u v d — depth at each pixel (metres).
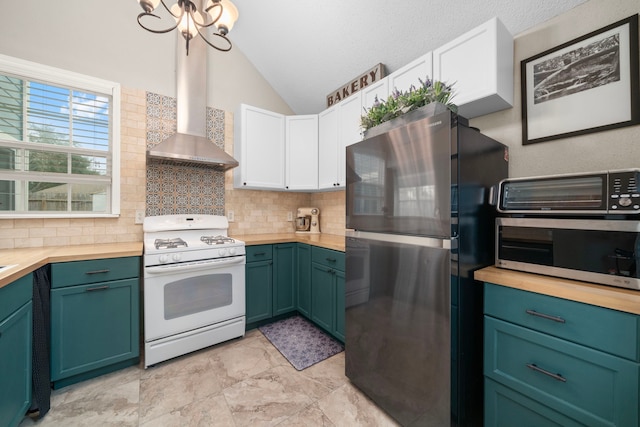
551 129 1.46
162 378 1.70
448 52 1.60
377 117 1.52
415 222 1.21
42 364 1.37
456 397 1.11
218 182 2.65
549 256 1.09
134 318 1.79
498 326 1.13
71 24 1.99
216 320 2.06
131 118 2.20
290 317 2.65
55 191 2.00
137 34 2.24
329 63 2.49
